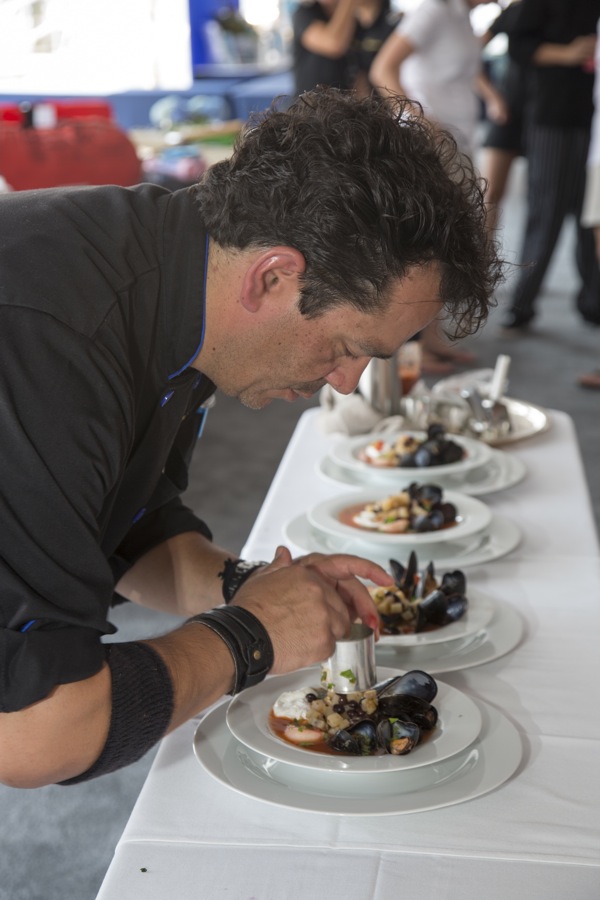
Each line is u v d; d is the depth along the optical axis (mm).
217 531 3127
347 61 4781
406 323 838
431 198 789
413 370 2043
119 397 782
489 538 1405
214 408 4492
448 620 1112
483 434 1913
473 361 4789
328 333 842
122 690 784
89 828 1865
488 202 883
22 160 4270
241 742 885
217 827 813
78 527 750
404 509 1414
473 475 1675
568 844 783
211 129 5414
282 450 3908
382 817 815
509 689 1016
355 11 4641
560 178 4961
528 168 5055
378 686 941
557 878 746
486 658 1063
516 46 4820
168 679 813
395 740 856
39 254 781
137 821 823
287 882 747
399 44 4129
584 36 4715
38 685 732
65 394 741
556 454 1837
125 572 1189
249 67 9547
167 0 8859
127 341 817
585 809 824
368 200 779
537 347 5141
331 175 782
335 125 801
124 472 933
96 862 1773
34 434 729
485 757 881
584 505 1574
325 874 755
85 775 795
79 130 4309
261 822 817
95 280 792
